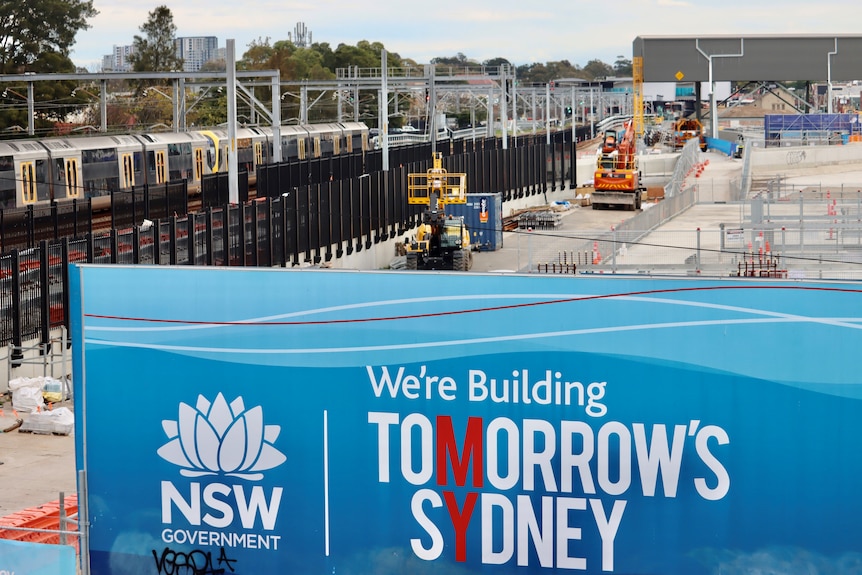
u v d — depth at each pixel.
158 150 72.19
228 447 19.08
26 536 23.02
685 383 17.48
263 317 18.81
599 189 92.19
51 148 62.09
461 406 18.27
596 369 17.75
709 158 132.00
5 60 123.69
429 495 18.47
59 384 35.53
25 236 51.59
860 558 17.09
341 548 18.84
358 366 18.56
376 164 83.06
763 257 51.62
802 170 116.81
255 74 76.44
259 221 52.25
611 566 17.92
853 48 147.75
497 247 71.88
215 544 19.23
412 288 18.27
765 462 17.31
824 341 17.02
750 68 148.12
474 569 18.42
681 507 17.64
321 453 18.80
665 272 51.31
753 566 17.48
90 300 19.33
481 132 165.25
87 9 128.88
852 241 60.38
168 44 149.62
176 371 19.16
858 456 17.02
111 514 19.56
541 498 18.06
